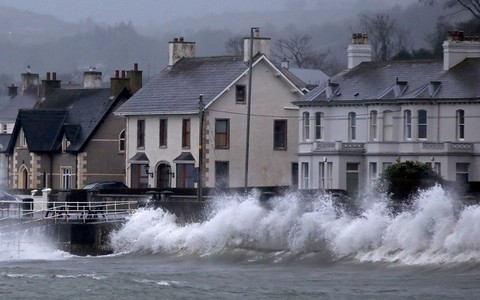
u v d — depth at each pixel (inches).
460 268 5880.9
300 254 6786.4
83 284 5841.5
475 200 6756.9
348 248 6510.8
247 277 6058.1
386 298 5059.1
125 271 6550.2
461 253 5984.3
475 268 5836.6
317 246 6707.7
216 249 7268.7
